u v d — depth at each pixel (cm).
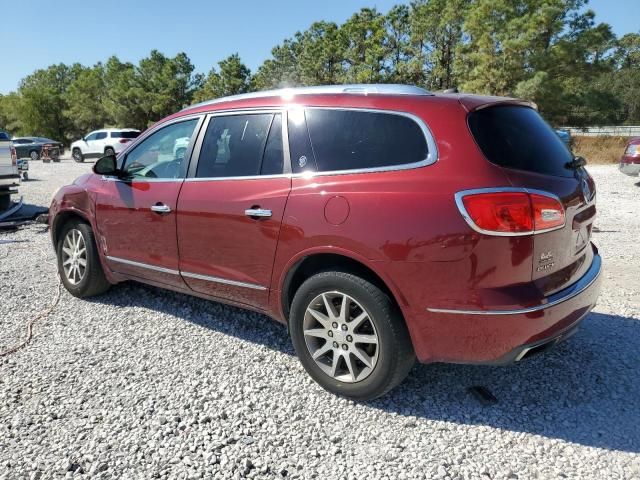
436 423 288
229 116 372
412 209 272
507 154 275
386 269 278
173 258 394
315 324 321
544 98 2884
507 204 257
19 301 484
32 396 319
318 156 317
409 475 246
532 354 276
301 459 260
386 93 311
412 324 279
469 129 276
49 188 1462
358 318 297
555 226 272
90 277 469
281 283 329
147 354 374
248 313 445
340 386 309
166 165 406
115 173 442
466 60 3188
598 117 3194
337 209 295
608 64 3042
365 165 297
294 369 349
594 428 280
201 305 464
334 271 303
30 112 6562
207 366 355
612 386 321
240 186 346
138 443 272
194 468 254
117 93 5541
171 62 5591
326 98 327
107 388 327
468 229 259
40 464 256
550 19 2841
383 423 288
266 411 301
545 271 274
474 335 268
